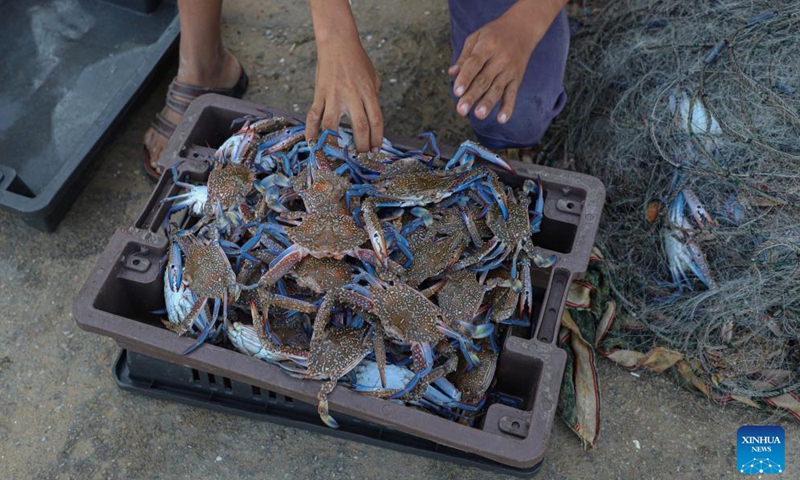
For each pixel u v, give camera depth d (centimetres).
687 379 191
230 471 181
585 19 242
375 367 161
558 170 177
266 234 166
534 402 150
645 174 205
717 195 193
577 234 168
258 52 249
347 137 180
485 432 146
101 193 221
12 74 233
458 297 162
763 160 189
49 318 201
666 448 186
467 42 161
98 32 242
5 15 243
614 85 221
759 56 201
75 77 233
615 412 190
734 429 188
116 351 196
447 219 170
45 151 219
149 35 243
